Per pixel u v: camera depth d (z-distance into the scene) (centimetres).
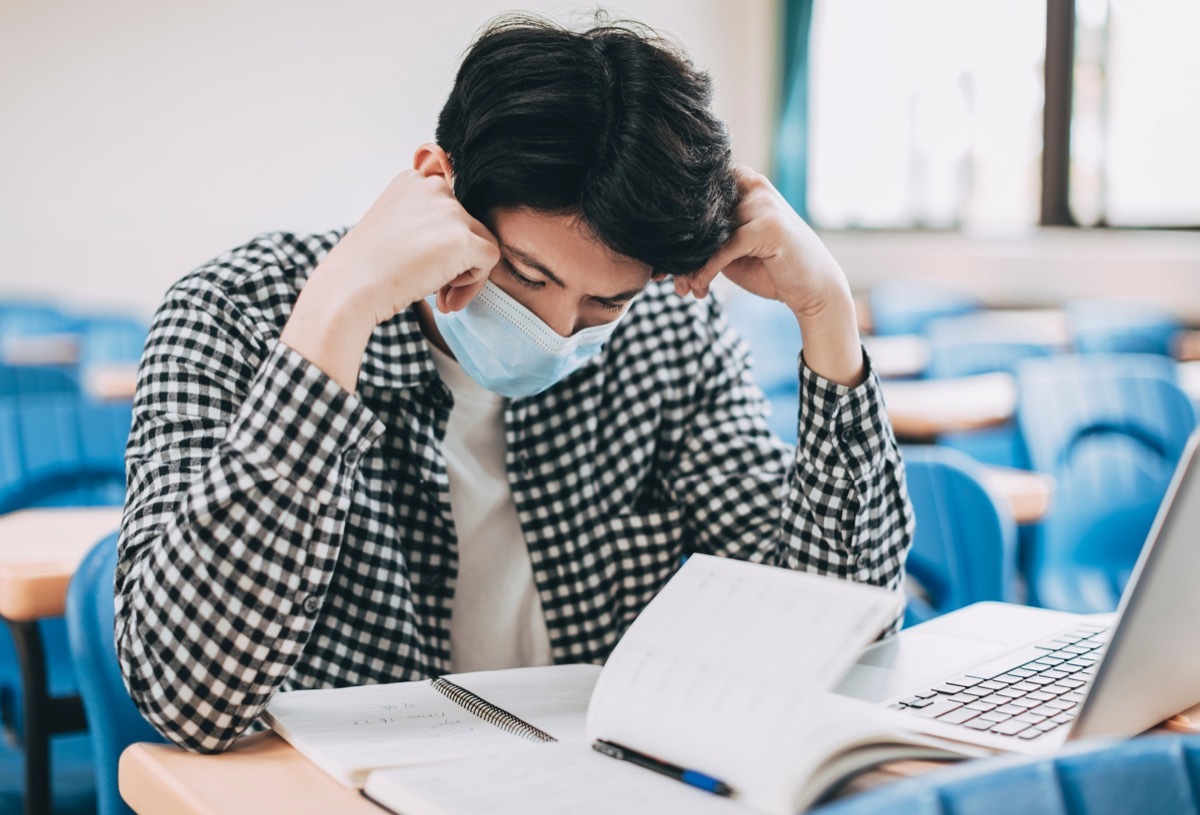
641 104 92
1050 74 584
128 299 573
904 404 312
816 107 699
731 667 74
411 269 94
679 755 74
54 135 555
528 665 128
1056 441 243
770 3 703
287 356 91
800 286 112
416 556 123
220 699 87
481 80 97
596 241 95
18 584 145
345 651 117
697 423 138
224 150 583
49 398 354
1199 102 538
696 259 96
